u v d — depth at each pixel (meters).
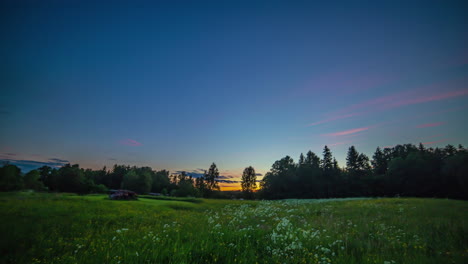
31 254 6.62
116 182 127.88
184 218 14.94
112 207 18.95
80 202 21.56
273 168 100.50
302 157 106.81
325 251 6.09
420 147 91.19
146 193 99.00
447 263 5.58
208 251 6.34
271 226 10.64
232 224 11.17
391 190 72.38
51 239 8.21
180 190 78.44
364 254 6.28
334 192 82.75
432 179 66.25
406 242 7.64
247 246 6.76
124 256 5.89
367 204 22.44
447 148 84.25
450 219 11.23
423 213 13.87
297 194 87.75
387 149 96.62
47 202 19.64
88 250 6.79
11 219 11.38
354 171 91.81
